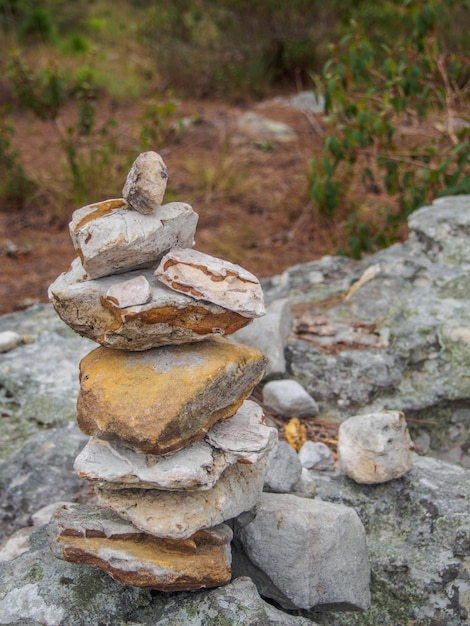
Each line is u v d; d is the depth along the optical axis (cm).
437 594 109
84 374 100
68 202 288
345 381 148
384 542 117
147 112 338
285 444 119
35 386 156
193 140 366
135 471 95
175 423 94
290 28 470
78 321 97
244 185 311
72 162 289
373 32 412
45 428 147
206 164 331
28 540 114
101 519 99
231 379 99
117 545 97
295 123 387
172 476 94
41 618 95
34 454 139
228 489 100
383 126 224
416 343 150
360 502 122
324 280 180
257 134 371
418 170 261
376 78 244
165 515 96
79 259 100
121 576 95
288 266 247
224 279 95
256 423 103
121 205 96
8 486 135
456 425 146
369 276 168
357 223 242
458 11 375
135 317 94
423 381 148
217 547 99
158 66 457
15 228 279
